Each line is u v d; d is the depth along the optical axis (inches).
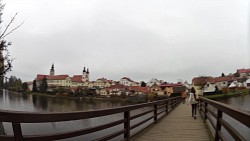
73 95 3523.6
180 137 309.7
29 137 119.9
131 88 3892.7
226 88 2883.9
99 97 3233.3
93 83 4763.8
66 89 3897.6
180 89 3555.6
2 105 1558.8
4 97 2386.8
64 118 148.4
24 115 114.3
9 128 430.3
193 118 536.1
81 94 3538.4
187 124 433.4
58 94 3634.4
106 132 442.0
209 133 316.5
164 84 3848.4
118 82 4928.6
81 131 172.9
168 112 663.1
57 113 139.4
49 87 4126.5
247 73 3238.2
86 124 501.7
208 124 372.2
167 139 296.8
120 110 249.0
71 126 510.9
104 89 3966.5
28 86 4301.2
